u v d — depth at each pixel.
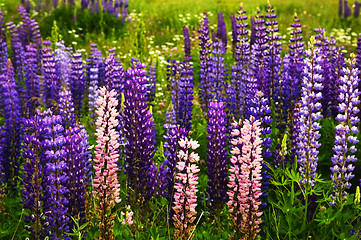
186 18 15.02
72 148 3.67
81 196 3.66
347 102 4.00
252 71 6.41
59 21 14.44
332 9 18.69
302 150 4.08
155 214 4.05
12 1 16.77
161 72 8.66
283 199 3.98
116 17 15.00
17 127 4.53
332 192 4.27
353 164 4.68
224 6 17.50
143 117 3.92
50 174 3.55
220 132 3.87
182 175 3.38
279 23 15.70
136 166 3.97
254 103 4.81
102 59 7.16
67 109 4.96
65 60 6.57
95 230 3.69
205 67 6.46
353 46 11.70
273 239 3.88
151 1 20.73
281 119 5.60
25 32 8.72
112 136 3.54
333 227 3.74
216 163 3.90
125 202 4.10
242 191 3.50
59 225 3.52
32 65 6.57
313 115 4.03
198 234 3.63
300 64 5.88
